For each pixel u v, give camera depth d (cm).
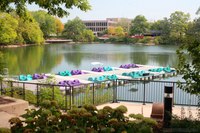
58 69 4475
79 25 14000
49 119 425
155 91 1856
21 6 909
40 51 7981
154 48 9712
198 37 556
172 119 506
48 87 1092
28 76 2673
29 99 1037
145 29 13600
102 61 5712
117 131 407
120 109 450
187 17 9200
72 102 953
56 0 835
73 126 407
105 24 17512
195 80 530
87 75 3195
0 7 927
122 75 3195
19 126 417
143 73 3219
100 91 1223
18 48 8350
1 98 877
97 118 435
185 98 1342
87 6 892
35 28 9175
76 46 11169
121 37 13588
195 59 529
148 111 871
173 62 5372
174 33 9288
